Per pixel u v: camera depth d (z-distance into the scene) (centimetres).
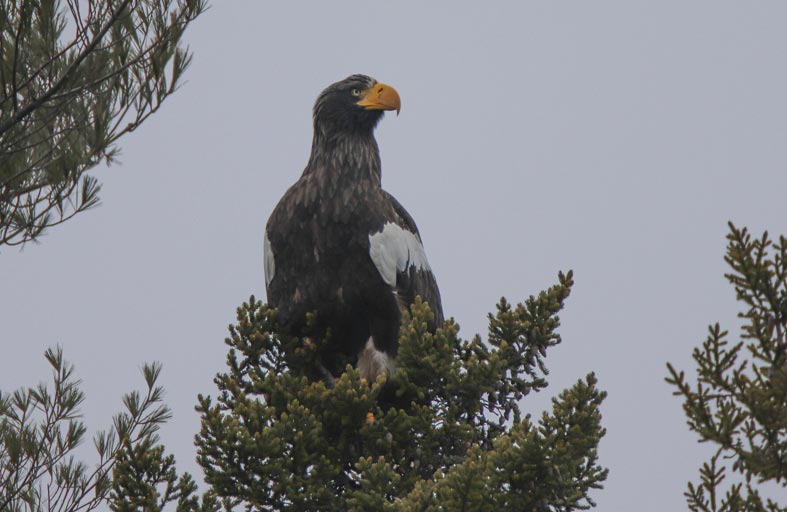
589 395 1095
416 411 1200
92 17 1438
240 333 1280
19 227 1430
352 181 1399
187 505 1116
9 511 1388
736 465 891
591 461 1091
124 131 1452
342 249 1365
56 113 1446
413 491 1026
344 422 1195
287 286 1381
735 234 892
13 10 1438
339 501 1151
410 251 1397
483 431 1220
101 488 1388
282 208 1393
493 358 1163
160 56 1447
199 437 1127
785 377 870
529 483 1061
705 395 893
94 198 1448
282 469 1131
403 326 1221
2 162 1427
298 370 1340
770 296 884
